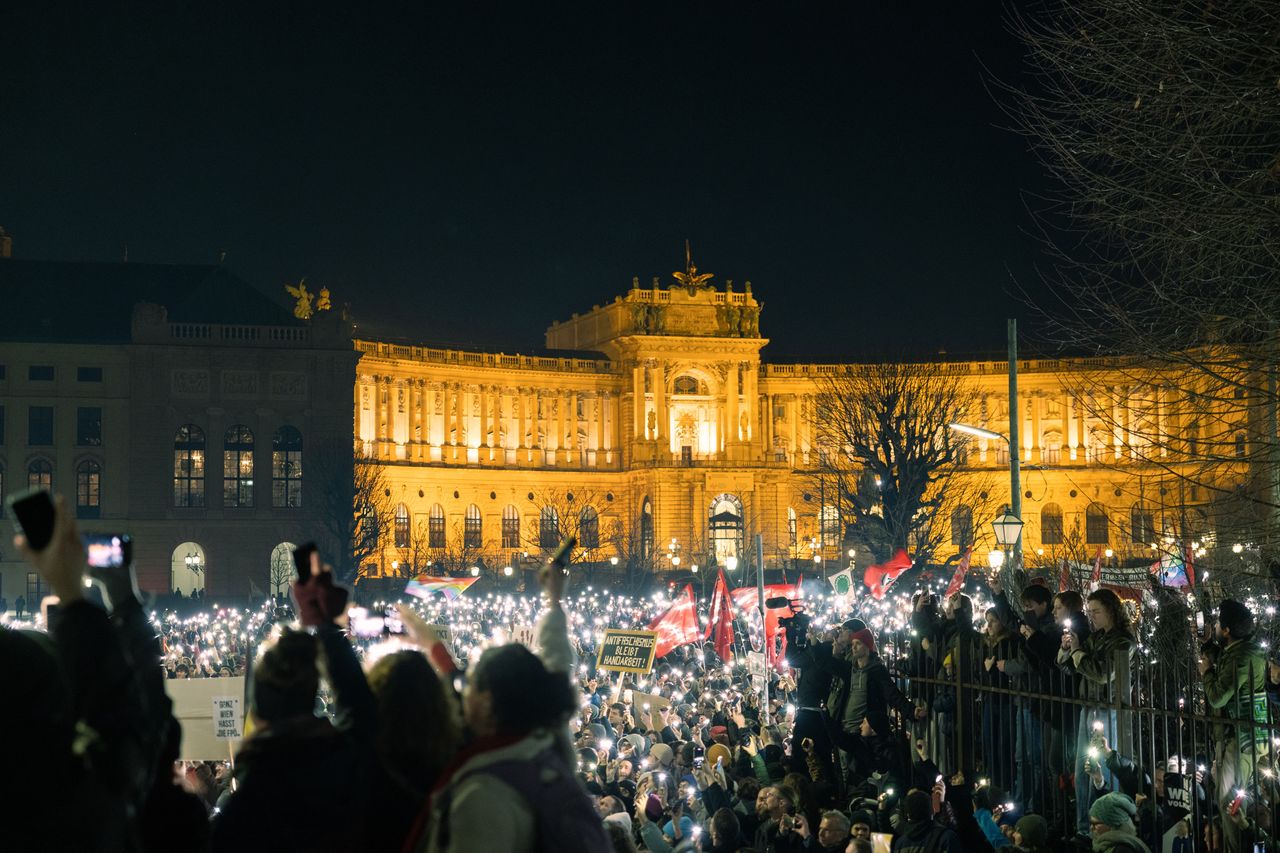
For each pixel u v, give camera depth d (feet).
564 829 26.99
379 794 31.58
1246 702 61.67
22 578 467.11
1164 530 81.05
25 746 23.63
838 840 63.10
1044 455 591.78
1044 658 74.54
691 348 618.85
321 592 34.99
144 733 26.27
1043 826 59.26
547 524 612.70
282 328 503.61
